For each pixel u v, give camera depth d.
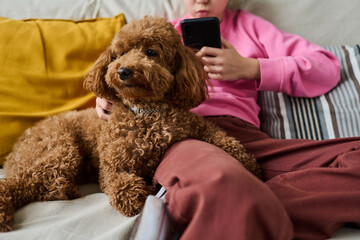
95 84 0.97
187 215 0.58
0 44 1.17
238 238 0.50
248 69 1.13
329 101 1.18
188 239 0.52
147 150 0.83
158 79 0.82
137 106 0.88
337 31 1.36
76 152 0.94
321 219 0.64
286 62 1.14
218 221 0.52
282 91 1.18
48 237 0.66
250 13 1.38
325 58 1.20
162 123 0.85
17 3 1.41
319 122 1.17
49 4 1.42
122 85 0.82
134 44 0.87
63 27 1.29
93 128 1.02
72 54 1.25
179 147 0.78
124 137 0.85
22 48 1.19
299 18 1.38
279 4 1.39
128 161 0.83
